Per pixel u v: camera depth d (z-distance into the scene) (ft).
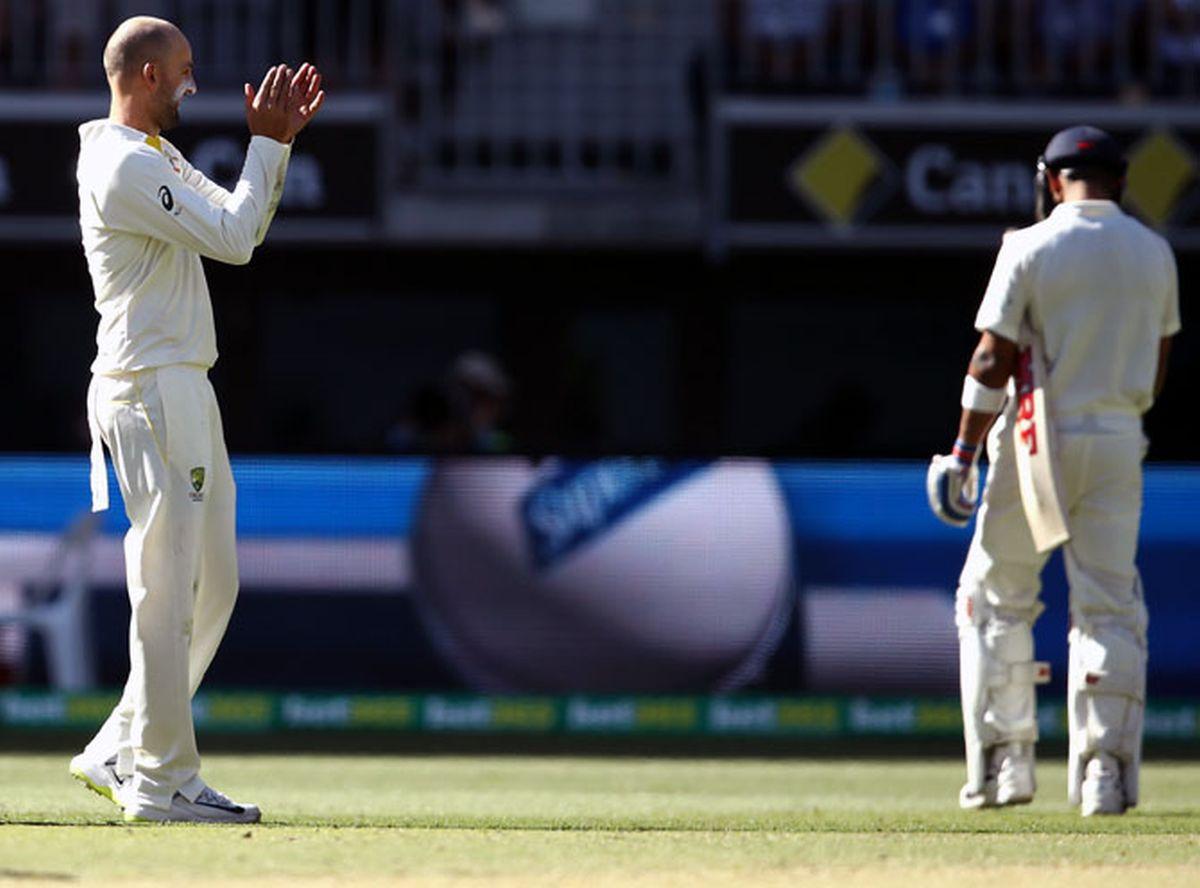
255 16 167.12
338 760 104.58
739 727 121.19
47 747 109.91
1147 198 159.63
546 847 56.29
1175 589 121.08
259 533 121.60
